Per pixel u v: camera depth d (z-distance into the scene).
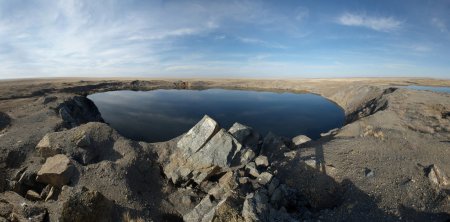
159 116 58.84
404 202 17.66
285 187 20.17
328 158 23.84
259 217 14.82
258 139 29.59
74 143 23.77
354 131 32.03
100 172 20.95
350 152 24.42
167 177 23.95
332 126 51.09
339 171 21.58
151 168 24.33
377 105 45.59
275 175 23.62
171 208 20.25
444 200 17.56
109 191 19.41
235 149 25.00
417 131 28.66
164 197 21.48
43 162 22.39
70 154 22.75
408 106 37.31
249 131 28.98
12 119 31.95
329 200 19.98
